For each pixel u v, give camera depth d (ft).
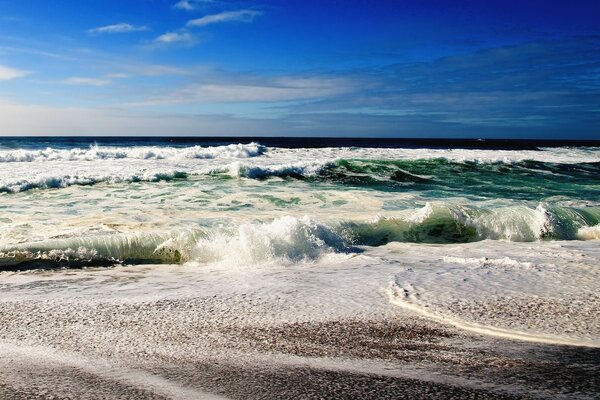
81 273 20.39
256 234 23.21
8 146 116.57
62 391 9.76
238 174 51.85
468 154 90.33
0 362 11.23
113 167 55.62
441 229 28.60
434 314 14.38
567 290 16.53
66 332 13.21
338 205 36.96
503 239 28.04
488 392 9.56
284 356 11.55
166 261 22.77
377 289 17.24
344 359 11.33
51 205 34.58
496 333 12.82
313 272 20.26
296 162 65.16
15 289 17.69
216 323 13.91
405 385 9.91
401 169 60.95
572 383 9.93
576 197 45.70
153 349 12.04
